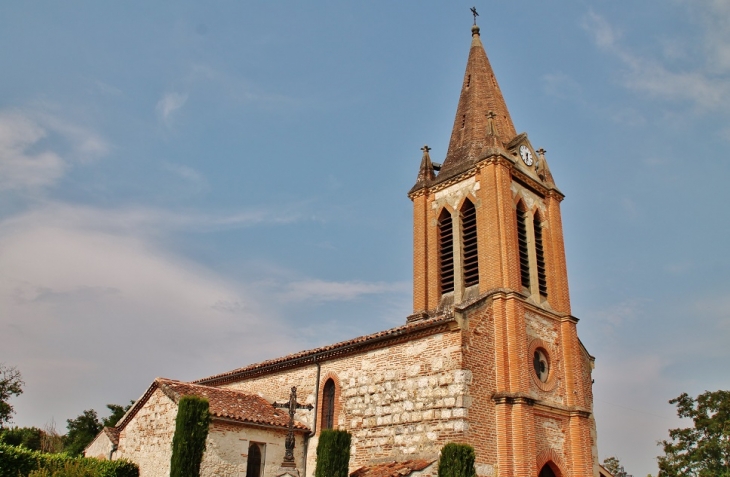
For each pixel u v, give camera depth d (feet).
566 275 112.37
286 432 98.32
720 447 205.16
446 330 88.12
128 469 95.96
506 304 94.38
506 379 89.15
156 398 98.63
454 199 115.44
